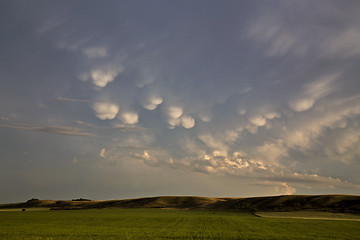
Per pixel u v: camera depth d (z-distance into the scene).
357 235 46.47
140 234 44.84
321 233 48.75
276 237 42.91
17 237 40.19
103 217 91.31
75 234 44.31
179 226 60.25
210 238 40.84
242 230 52.41
